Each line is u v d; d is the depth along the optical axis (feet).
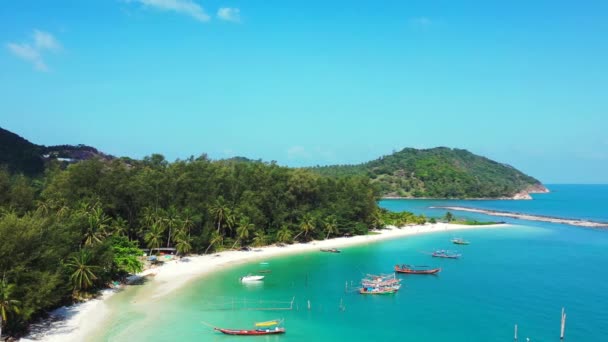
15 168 634.43
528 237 611.06
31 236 220.84
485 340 226.58
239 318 254.27
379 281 328.70
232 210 458.50
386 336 231.09
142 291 301.63
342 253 474.08
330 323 250.37
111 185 401.90
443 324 249.96
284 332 234.79
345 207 586.86
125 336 220.43
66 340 212.64
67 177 396.57
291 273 374.84
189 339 219.41
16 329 215.10
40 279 217.97
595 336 231.50
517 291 320.09
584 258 452.76
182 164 481.87
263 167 549.54
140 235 418.31
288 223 509.35
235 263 404.57
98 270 284.82
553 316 263.90
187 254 426.10
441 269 397.39
